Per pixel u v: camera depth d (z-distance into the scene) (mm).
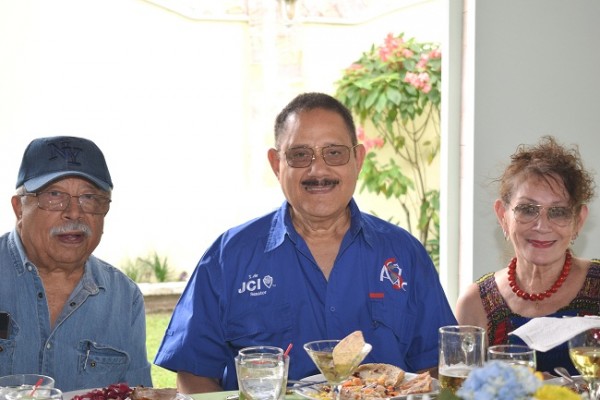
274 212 3271
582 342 2402
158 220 7281
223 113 7363
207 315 3143
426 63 7199
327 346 2412
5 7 6707
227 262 3146
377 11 7426
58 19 6867
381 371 2684
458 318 3484
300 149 3027
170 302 7289
